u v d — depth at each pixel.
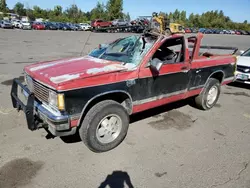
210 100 5.40
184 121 4.75
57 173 2.97
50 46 16.52
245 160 3.46
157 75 3.86
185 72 4.40
